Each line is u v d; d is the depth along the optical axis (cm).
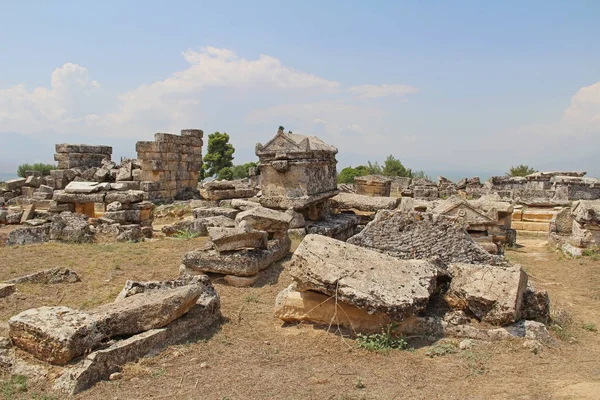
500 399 417
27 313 505
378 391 439
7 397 424
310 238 651
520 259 1220
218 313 652
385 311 539
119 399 427
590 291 898
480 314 593
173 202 2281
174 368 495
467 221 1212
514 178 3491
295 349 551
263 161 1332
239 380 467
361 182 2473
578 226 1267
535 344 540
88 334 485
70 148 2662
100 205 1975
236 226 966
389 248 822
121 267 951
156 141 2331
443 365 500
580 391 429
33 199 2412
